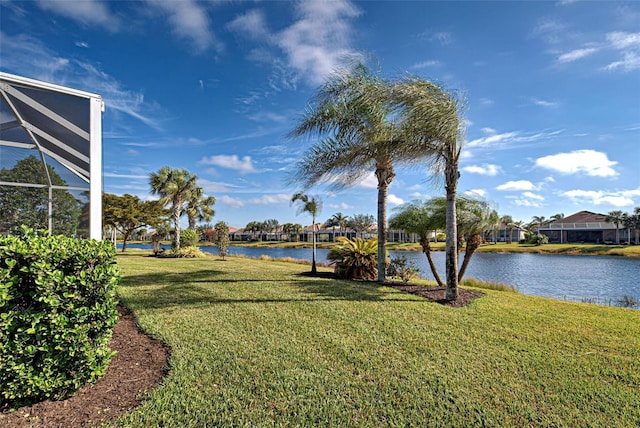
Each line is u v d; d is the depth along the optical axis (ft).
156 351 11.33
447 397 8.76
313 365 10.50
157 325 14.16
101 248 8.71
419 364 10.81
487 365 10.89
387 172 27.91
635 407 8.46
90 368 8.18
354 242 33.81
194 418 7.43
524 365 10.94
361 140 24.13
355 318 15.99
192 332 13.35
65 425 6.94
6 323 7.06
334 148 25.44
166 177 69.92
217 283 25.84
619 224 171.01
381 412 8.00
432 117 19.58
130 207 79.97
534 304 21.29
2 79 13.11
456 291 21.20
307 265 51.34
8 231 19.85
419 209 32.58
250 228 280.72
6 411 7.27
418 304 19.43
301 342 12.55
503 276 63.87
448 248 21.42
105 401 7.95
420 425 7.52
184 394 8.44
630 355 12.06
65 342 7.71
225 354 11.14
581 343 13.28
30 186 20.17
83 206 16.70
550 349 12.51
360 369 10.33
